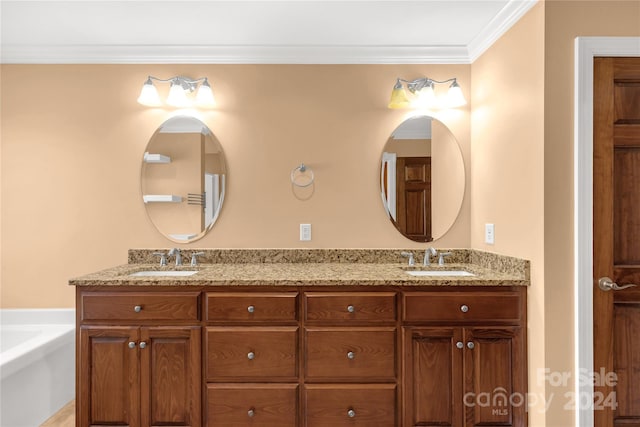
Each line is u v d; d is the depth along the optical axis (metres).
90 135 2.60
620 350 1.83
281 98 2.61
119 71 2.60
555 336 1.83
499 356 1.97
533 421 1.92
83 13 2.13
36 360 2.23
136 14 2.14
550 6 1.83
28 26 2.28
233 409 1.96
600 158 1.83
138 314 1.99
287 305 1.97
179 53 2.57
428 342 1.98
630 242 1.84
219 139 2.61
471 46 2.53
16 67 2.58
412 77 2.62
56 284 2.59
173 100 2.49
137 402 1.97
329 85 2.62
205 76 2.61
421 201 2.62
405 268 2.42
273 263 2.59
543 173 1.84
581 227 1.82
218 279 1.98
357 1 2.02
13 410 2.08
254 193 2.62
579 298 1.81
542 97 1.85
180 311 1.98
